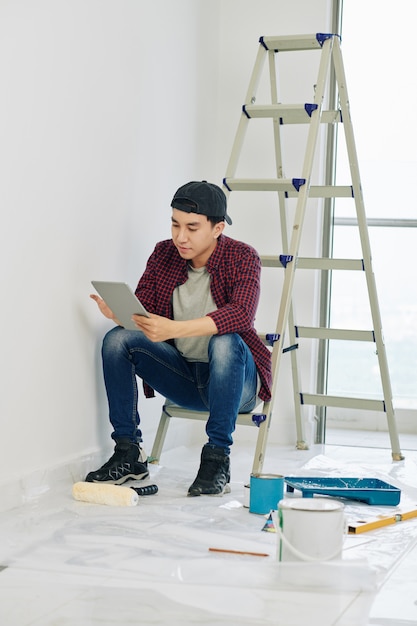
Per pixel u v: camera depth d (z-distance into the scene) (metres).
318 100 2.98
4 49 2.09
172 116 3.27
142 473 2.57
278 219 3.77
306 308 3.74
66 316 2.49
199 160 3.62
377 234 4.13
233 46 3.81
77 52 2.46
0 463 2.19
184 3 3.33
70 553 1.80
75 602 1.51
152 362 2.58
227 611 1.48
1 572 1.67
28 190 2.24
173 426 3.43
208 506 2.31
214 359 2.45
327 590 1.61
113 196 2.77
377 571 1.73
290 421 3.72
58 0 2.33
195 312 2.63
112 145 2.74
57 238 2.41
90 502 2.32
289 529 1.67
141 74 2.95
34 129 2.25
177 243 2.49
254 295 2.52
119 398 2.57
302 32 3.75
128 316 2.40
